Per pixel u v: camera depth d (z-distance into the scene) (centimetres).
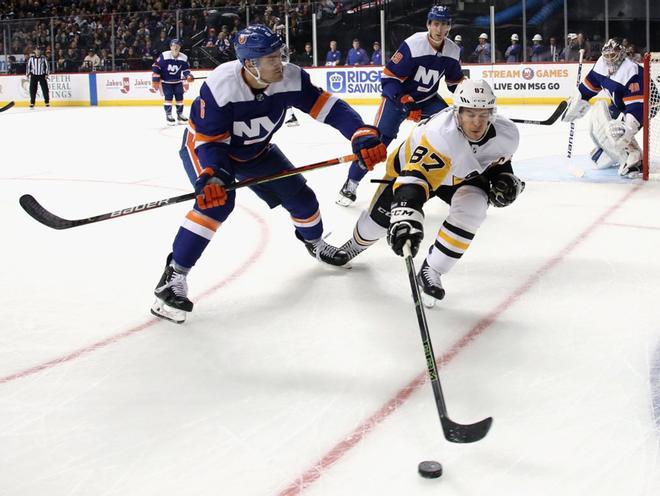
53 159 848
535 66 1384
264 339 302
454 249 320
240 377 268
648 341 289
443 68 525
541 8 1393
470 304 336
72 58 1761
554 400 244
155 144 978
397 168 340
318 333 307
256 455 215
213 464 211
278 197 366
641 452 211
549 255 408
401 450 215
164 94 1291
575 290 350
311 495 194
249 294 357
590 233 451
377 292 355
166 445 222
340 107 327
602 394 247
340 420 234
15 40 1795
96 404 249
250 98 306
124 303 348
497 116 306
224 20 1642
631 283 358
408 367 272
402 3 1484
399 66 517
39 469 211
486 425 196
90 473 208
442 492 194
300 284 370
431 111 540
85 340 304
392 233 287
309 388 257
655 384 253
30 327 320
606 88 621
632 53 1356
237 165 339
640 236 441
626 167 619
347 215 529
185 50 1677
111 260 419
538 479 199
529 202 542
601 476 200
